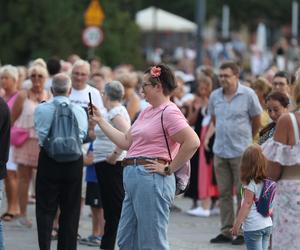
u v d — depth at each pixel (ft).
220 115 72.08
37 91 77.05
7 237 72.02
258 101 71.72
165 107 49.37
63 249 62.23
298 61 173.27
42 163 61.62
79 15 207.00
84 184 81.05
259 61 205.46
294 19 253.24
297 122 44.06
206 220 83.82
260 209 55.93
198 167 84.84
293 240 44.62
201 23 161.68
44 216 61.72
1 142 57.16
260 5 326.44
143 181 48.91
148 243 49.16
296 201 44.52
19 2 200.34
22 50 202.59
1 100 57.21
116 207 64.90
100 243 67.51
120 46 212.23
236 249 69.00
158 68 49.70
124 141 51.60
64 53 200.54
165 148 49.26
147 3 309.83
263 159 55.36
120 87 63.46
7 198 79.71
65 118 61.05
